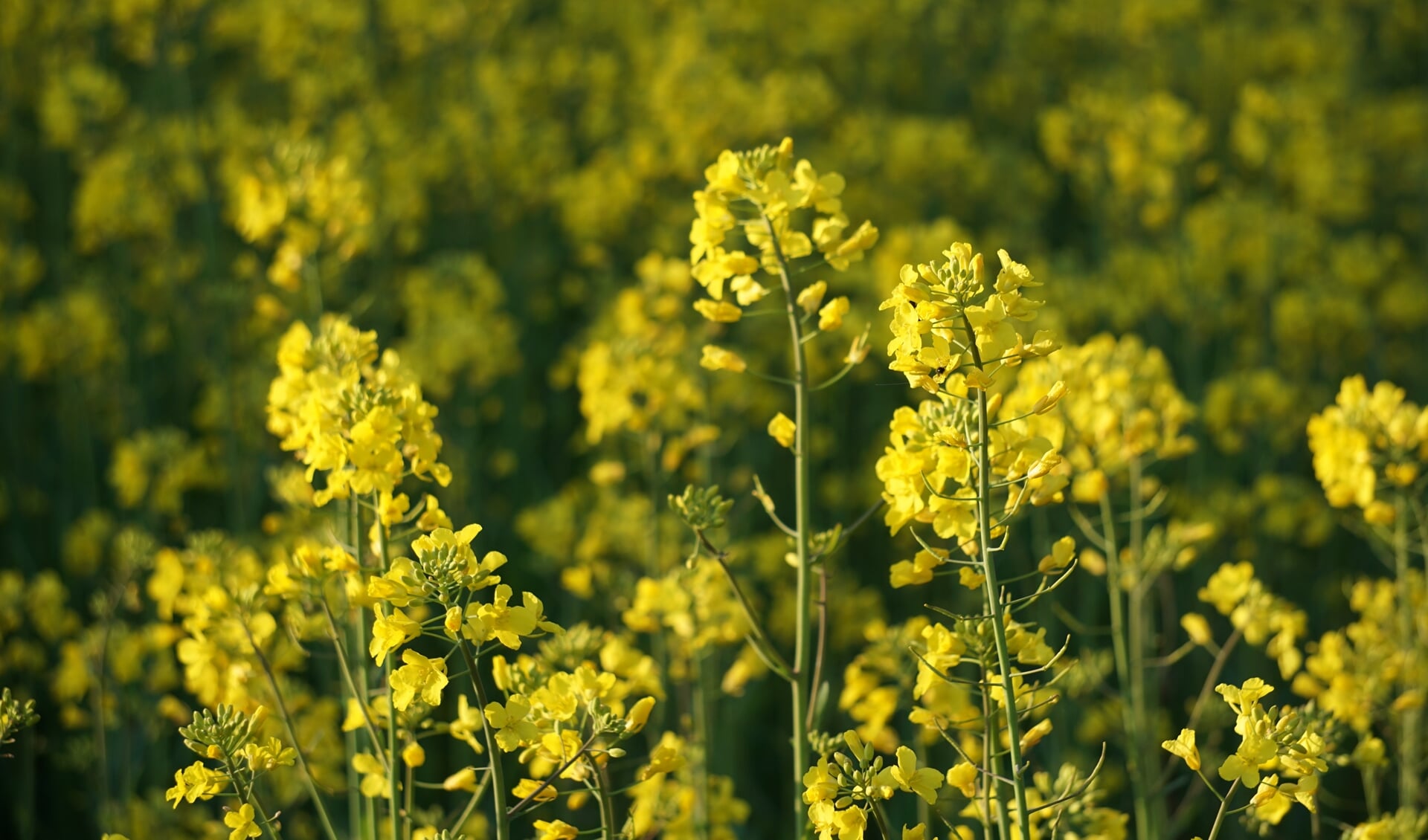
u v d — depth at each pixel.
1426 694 3.61
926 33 11.23
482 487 6.72
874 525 6.57
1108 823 3.00
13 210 8.27
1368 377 7.99
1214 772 4.29
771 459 6.92
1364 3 11.48
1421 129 9.55
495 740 2.38
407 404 2.79
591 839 4.41
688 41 9.23
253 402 6.46
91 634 4.66
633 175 8.08
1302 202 8.39
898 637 3.51
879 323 6.46
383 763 2.86
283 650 3.45
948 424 2.59
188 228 8.70
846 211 8.64
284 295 6.00
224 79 9.71
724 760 4.92
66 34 9.31
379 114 8.76
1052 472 2.63
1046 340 2.31
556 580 6.01
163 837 4.43
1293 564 6.21
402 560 2.31
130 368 7.77
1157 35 10.06
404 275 7.84
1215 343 8.16
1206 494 6.29
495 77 9.55
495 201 8.91
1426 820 3.27
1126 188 7.41
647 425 4.96
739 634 3.76
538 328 8.48
